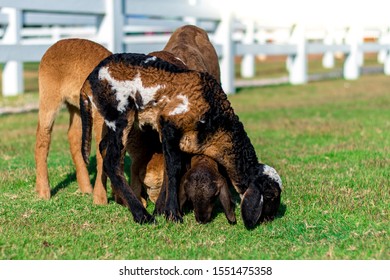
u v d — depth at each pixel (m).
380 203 6.37
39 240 5.45
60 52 6.65
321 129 11.34
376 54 38.62
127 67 5.91
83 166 7.08
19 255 5.15
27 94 16.16
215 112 5.84
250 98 16.64
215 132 5.89
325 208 6.24
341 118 12.80
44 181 6.85
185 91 5.78
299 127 11.64
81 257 5.11
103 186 6.56
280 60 35.22
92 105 6.20
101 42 14.30
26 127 11.47
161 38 19.52
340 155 8.89
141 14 14.97
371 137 10.43
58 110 6.72
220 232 5.66
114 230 5.68
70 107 7.02
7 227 5.75
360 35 23.19
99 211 6.30
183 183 5.92
